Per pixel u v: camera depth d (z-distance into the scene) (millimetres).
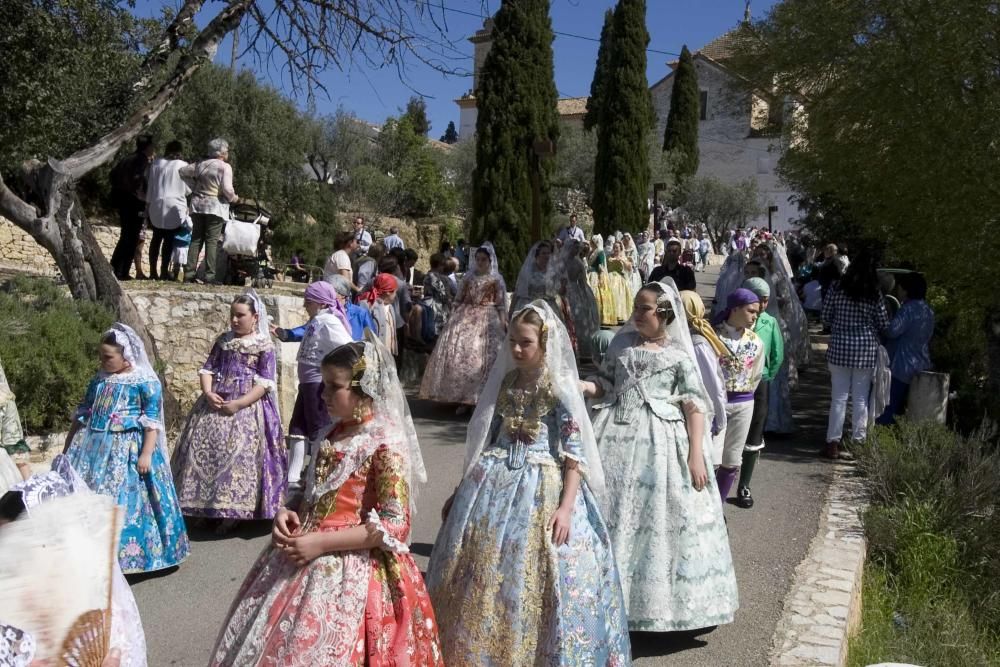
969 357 11375
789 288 10773
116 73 10664
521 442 3771
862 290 8227
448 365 9766
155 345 8727
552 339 3797
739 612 4965
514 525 3604
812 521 6613
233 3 9125
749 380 5930
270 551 3262
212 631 4660
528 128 19578
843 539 6211
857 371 8305
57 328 7273
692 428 4570
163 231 10797
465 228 37438
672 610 4371
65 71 10039
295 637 2957
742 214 44594
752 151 48844
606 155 31141
